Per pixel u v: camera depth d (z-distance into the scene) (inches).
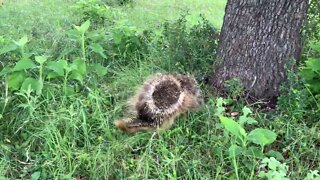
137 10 183.2
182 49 106.6
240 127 70.9
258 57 93.6
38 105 84.6
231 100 91.9
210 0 222.1
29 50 109.6
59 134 78.5
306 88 88.3
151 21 160.2
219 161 77.4
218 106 78.3
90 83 95.7
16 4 175.5
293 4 91.0
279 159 75.3
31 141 81.4
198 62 104.3
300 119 84.8
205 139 81.7
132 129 82.3
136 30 118.0
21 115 85.6
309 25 107.9
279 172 63.1
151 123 82.7
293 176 73.8
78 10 158.9
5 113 86.8
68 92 89.3
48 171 76.0
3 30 135.6
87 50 107.7
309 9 108.3
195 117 85.7
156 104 82.5
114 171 76.0
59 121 82.4
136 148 80.0
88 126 83.2
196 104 86.3
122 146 78.8
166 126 82.5
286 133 80.8
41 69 87.4
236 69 95.7
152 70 100.7
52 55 109.3
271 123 84.7
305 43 106.4
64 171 75.4
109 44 113.2
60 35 121.4
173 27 114.2
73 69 90.0
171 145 80.3
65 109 83.2
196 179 73.4
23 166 78.3
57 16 155.8
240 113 88.6
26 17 154.1
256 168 74.2
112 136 82.1
